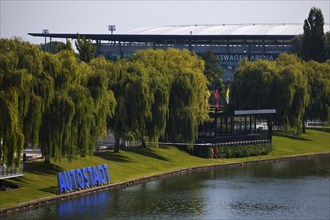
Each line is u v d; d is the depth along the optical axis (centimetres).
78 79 17988
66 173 16800
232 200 17838
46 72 17112
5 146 15412
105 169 18188
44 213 15400
